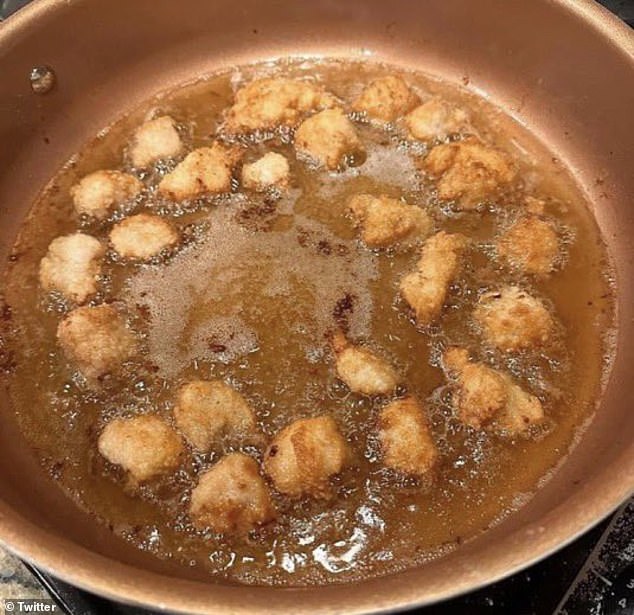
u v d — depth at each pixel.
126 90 0.41
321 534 0.27
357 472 0.28
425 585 0.20
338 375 0.31
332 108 0.39
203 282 0.34
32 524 0.22
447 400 0.30
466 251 0.34
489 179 0.36
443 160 0.36
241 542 0.27
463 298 0.33
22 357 0.32
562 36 0.36
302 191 0.37
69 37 0.37
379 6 0.41
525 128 0.40
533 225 0.34
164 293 0.33
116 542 0.27
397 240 0.34
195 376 0.31
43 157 0.38
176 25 0.40
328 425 0.28
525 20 0.37
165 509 0.28
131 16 0.38
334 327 0.32
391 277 0.34
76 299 0.33
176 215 0.36
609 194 0.37
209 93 0.42
